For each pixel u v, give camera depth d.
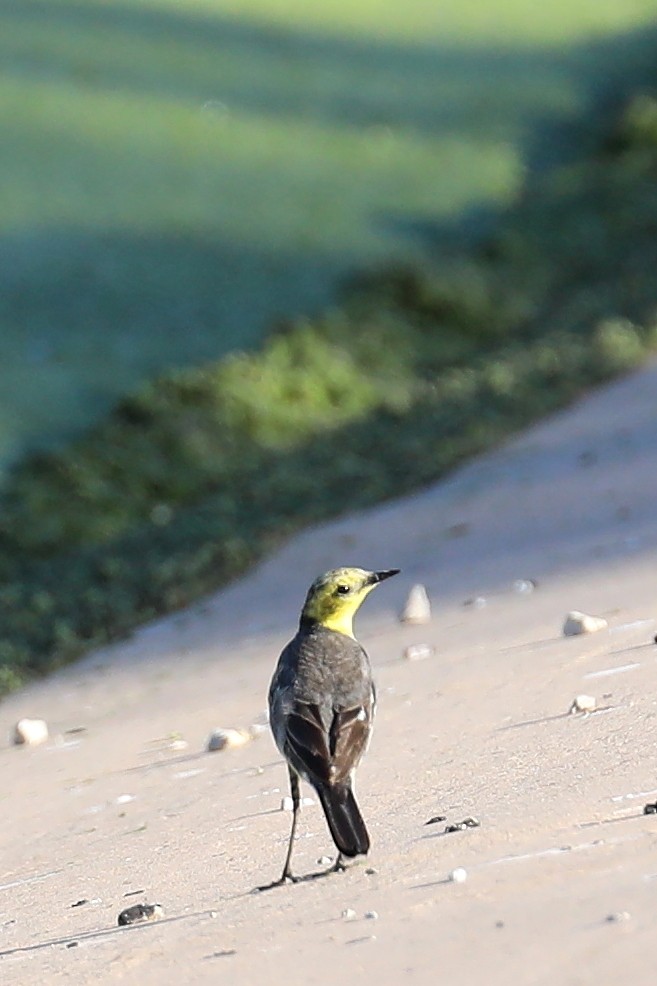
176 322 27.06
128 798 8.92
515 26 51.81
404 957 5.04
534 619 11.13
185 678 12.29
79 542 19.31
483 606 12.09
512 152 40.69
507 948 4.90
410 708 9.22
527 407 21.83
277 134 38.75
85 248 30.12
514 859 5.88
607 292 30.44
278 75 43.19
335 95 42.69
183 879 6.95
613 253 34.06
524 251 33.53
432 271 30.20
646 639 9.66
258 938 5.62
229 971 5.30
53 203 32.09
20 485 20.44
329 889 6.08
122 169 34.56
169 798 8.71
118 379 24.41
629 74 48.44
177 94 39.97
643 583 11.52
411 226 34.78
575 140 42.56
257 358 25.23
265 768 8.92
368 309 28.59
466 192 37.41
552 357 25.00
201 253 30.62
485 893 5.53
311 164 37.19
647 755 7.15
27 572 17.92
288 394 24.22
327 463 20.70
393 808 7.15
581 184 38.56
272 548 16.72
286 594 14.64
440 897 5.58
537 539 14.22
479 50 48.94
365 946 5.24
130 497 20.50
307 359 25.41
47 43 41.66
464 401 23.12
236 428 22.86
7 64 39.66
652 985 4.38
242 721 10.34
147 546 17.78
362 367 26.17
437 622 11.90
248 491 19.75
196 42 44.28
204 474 21.34
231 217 32.88
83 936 6.28
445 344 28.22
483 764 7.62
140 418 22.50
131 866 7.41
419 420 22.66
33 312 26.95
